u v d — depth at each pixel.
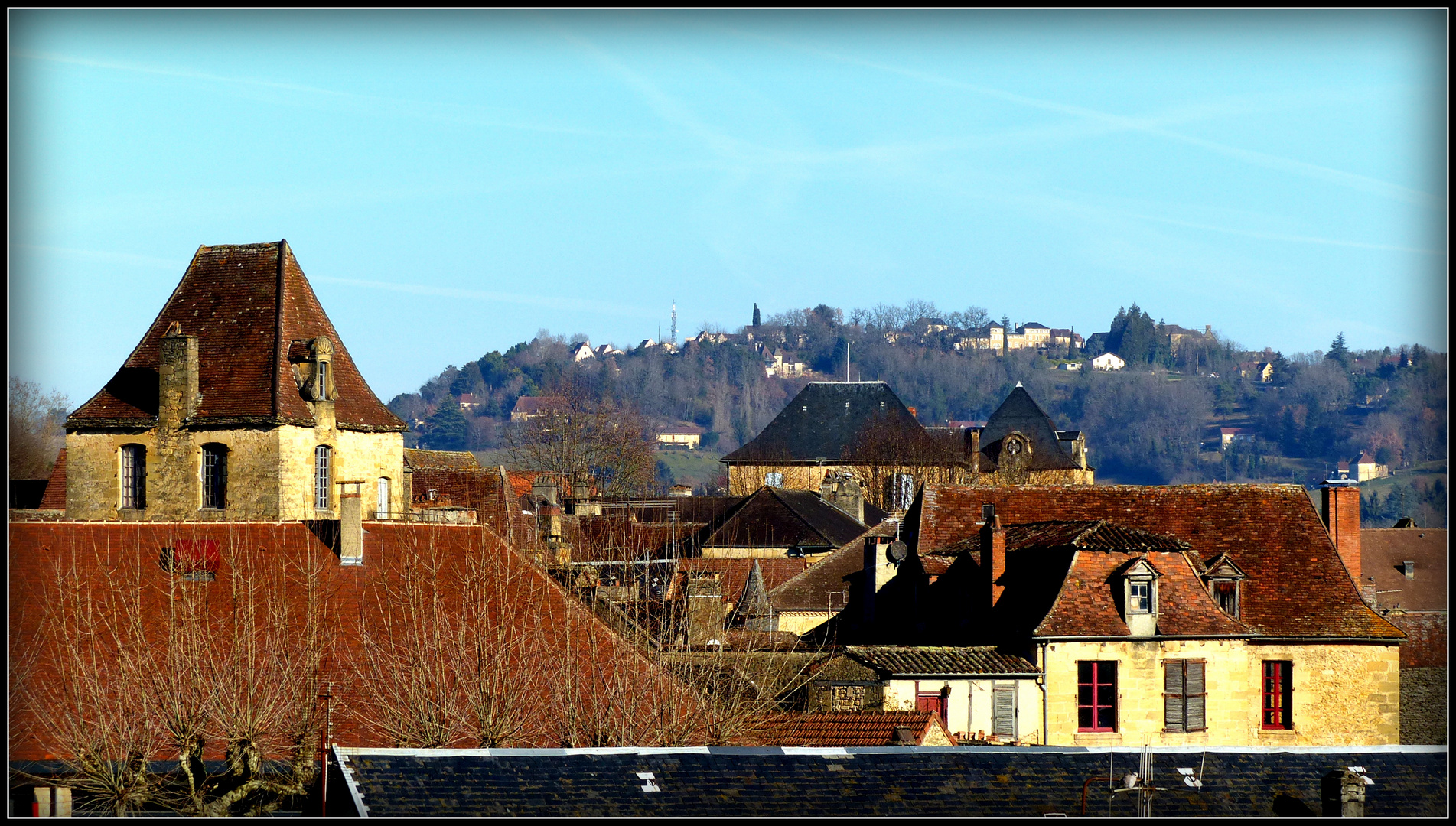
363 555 153.50
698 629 167.00
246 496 187.88
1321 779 100.19
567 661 136.12
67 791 96.81
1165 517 191.88
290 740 125.06
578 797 89.75
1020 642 167.25
